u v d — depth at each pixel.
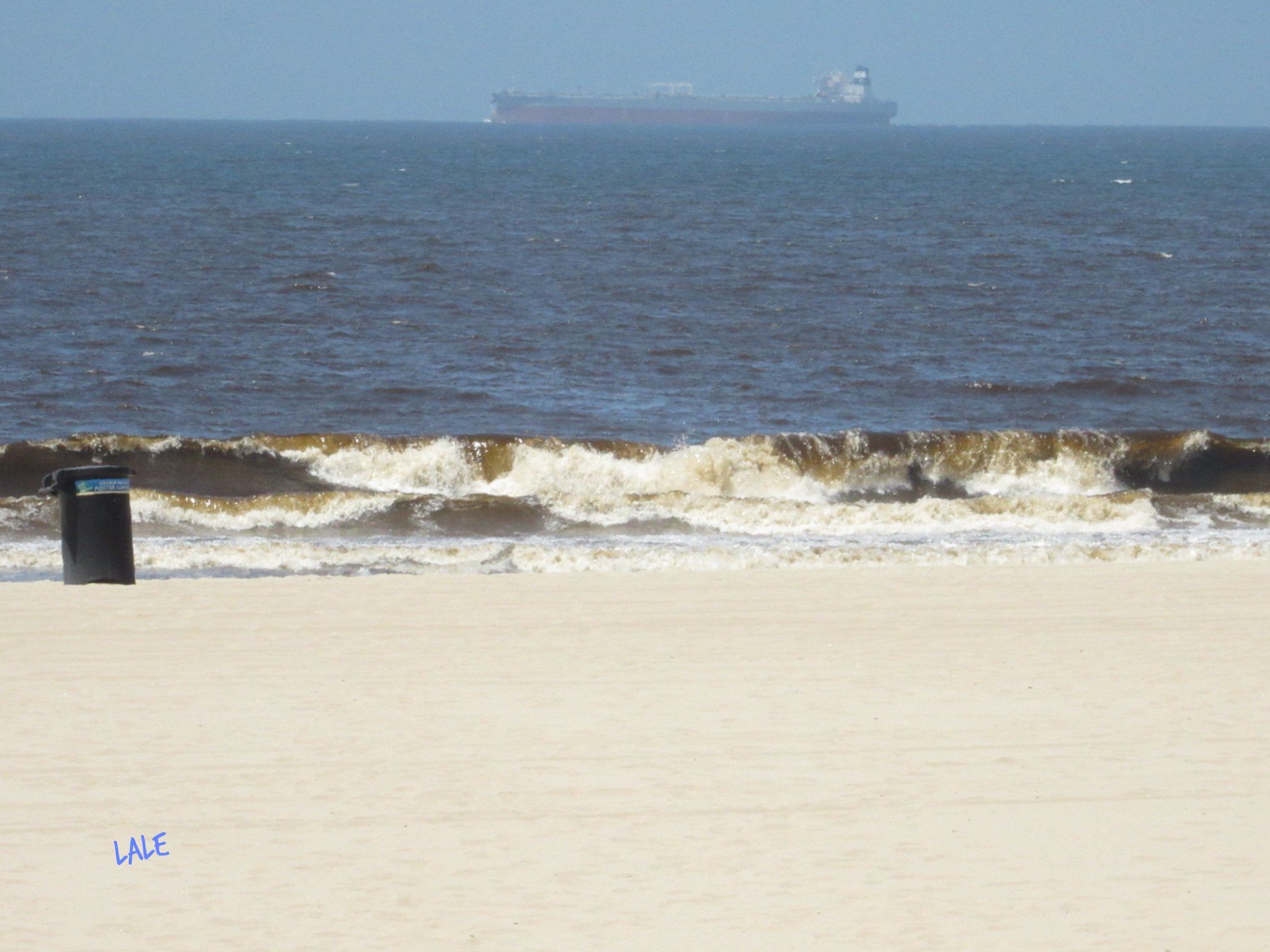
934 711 22.97
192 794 19.30
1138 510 44.16
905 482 51.38
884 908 16.14
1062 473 51.97
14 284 106.81
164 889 16.55
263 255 134.75
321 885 16.66
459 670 25.16
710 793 19.41
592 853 17.53
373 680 24.47
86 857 17.34
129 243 142.00
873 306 107.94
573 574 33.53
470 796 19.27
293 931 15.58
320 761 20.53
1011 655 26.45
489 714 22.69
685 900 16.33
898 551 38.62
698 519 43.28
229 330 88.94
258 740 21.39
